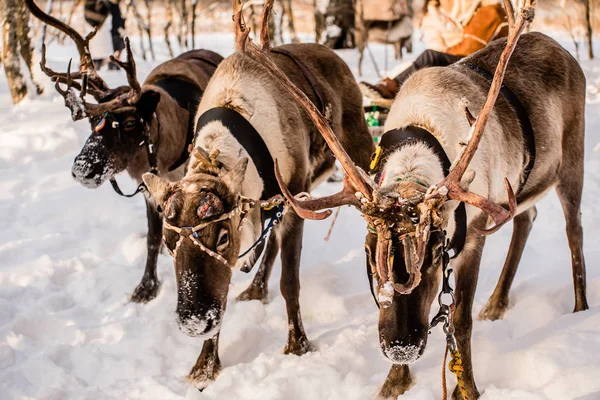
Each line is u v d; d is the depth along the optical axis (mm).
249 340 4352
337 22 14766
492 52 4281
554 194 6320
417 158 3404
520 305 4398
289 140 4207
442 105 3646
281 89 4305
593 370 3426
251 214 3947
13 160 7496
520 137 3936
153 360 4141
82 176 4699
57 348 4258
